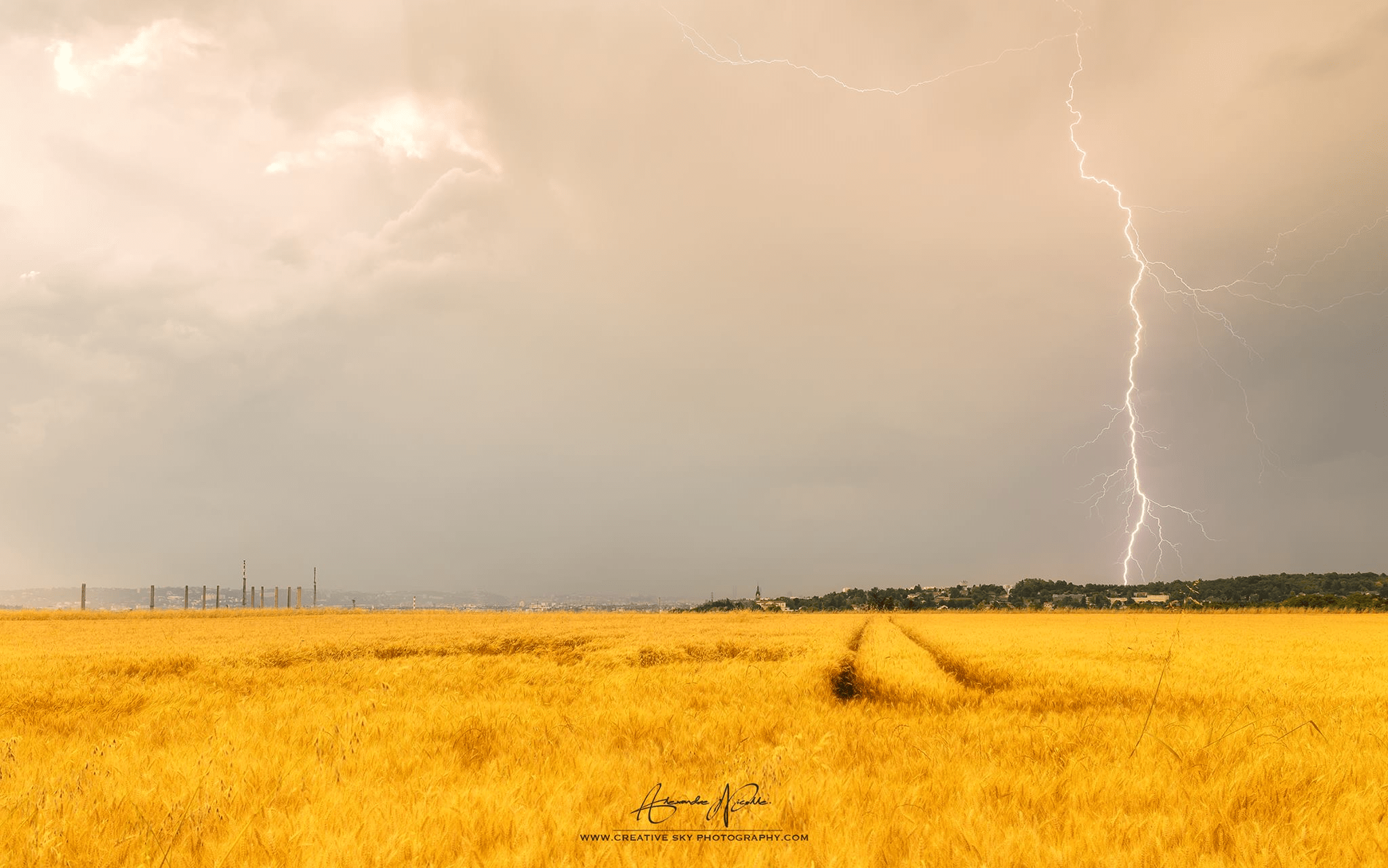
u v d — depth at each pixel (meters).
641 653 23.77
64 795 5.71
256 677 16.61
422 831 4.84
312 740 8.20
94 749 7.59
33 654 22.94
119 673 18.39
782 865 4.40
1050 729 8.80
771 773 6.08
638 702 11.65
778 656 23.48
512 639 32.50
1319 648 26.41
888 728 9.28
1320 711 11.34
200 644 28.28
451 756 7.50
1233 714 10.78
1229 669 18.19
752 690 13.31
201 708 11.55
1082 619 64.50
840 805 5.53
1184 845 4.89
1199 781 6.55
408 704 11.27
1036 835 4.94
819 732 8.78
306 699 12.03
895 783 6.26
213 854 4.66
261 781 6.30
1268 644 29.22
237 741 7.99
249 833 4.91
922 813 5.38
